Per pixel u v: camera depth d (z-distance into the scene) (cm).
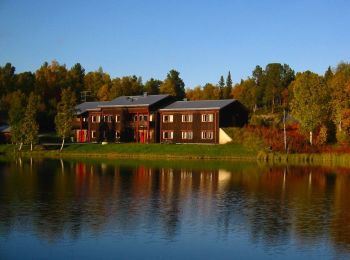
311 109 8588
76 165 7125
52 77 16525
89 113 11806
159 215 3309
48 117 13450
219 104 10106
